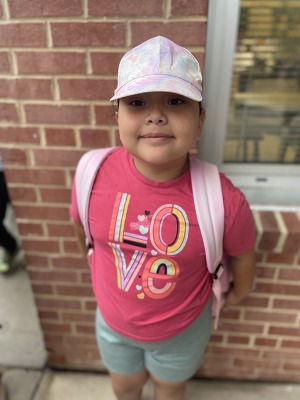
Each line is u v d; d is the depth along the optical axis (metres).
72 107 1.25
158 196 0.98
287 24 1.32
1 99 1.25
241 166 1.51
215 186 0.99
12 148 1.33
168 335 1.10
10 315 2.17
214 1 1.18
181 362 1.20
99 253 1.11
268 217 1.38
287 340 1.62
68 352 1.80
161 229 0.98
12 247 2.50
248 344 1.66
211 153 1.45
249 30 1.33
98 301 1.18
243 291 1.23
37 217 1.46
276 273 1.44
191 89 0.84
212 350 1.70
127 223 1.00
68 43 1.16
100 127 1.28
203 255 1.00
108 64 1.18
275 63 1.39
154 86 0.81
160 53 0.85
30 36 1.15
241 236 1.02
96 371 1.84
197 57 1.15
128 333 1.13
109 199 1.02
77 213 1.19
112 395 1.73
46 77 1.21
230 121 1.47
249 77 1.41
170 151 0.87
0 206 2.29
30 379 1.80
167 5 1.09
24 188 1.41
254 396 1.72
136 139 0.89
